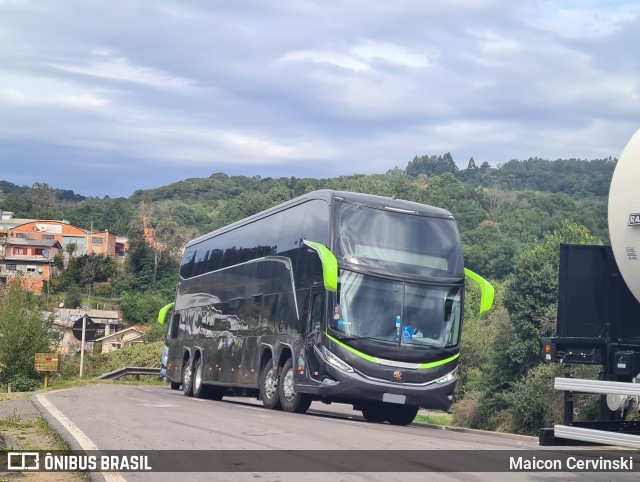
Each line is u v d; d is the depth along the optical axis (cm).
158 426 1239
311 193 1830
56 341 4191
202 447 991
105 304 10112
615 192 1002
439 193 14888
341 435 1192
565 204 14375
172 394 2678
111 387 2992
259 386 1972
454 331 1703
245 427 1266
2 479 757
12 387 3566
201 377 2488
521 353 4406
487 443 1167
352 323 1647
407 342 1662
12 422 1260
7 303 3956
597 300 1024
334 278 1614
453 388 1688
